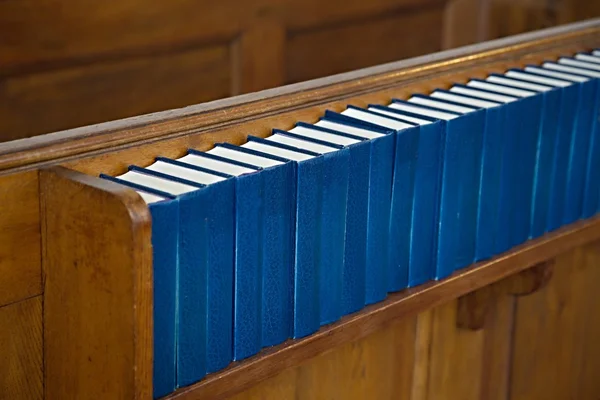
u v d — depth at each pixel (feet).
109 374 4.82
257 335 5.47
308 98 6.15
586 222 7.81
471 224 6.68
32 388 5.18
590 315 9.56
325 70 14.35
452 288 6.59
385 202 6.02
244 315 5.35
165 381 5.01
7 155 4.82
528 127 6.91
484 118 6.48
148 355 4.72
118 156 5.19
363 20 14.53
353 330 5.96
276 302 5.53
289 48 13.76
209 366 5.26
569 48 8.26
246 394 6.07
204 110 5.63
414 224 6.28
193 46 12.63
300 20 13.74
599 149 7.73
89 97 11.69
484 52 7.42
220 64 13.07
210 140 5.64
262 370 5.46
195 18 12.50
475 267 6.77
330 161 5.53
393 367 7.29
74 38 11.29
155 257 4.78
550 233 7.52
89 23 11.39
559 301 9.02
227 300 5.25
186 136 5.50
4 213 4.84
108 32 11.61
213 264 5.12
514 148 6.83
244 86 13.34
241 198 5.13
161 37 12.21
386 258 6.15
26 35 10.80
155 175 5.12
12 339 5.03
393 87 6.70
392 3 14.69
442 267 6.54
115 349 4.75
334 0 13.98
